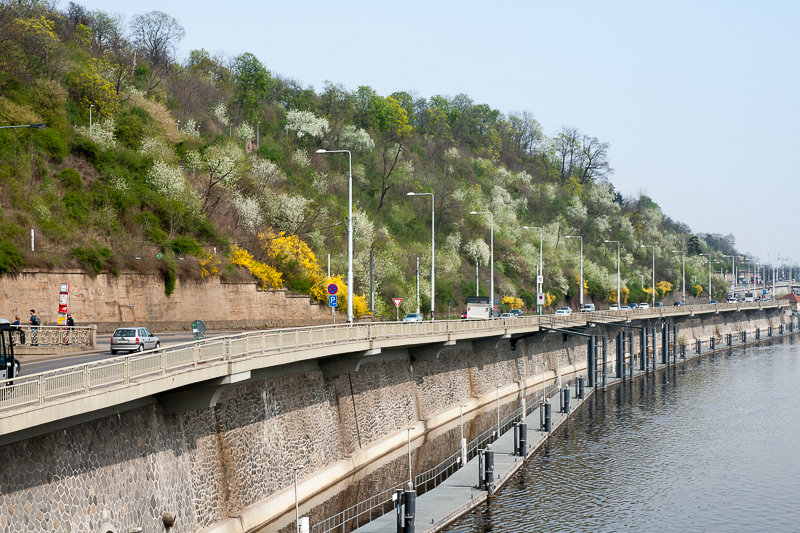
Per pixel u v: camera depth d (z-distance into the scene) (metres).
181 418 35.66
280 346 41.47
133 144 107.81
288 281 106.50
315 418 49.59
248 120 160.25
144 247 85.69
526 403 86.44
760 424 81.44
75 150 95.25
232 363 35.72
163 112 120.69
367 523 42.59
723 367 133.00
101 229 84.50
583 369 121.56
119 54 133.12
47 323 70.25
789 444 71.81
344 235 131.75
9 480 24.28
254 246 105.75
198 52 172.50
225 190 112.44
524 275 173.25
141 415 32.50
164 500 33.31
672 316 153.38
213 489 37.78
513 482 55.66
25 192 81.00
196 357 33.88
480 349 82.50
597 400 95.69
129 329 51.59
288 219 119.88
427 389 70.12
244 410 41.06
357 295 114.81
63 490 26.83
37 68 103.00
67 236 78.62
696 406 92.12
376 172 174.00
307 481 47.06
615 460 64.44
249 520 39.47
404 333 58.28
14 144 85.56
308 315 105.38
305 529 34.91
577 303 188.12
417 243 148.88
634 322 140.25
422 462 58.00
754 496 55.12
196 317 87.81
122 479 30.48
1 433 22.08
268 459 43.09
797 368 131.00
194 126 130.50
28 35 102.31
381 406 60.12
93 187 91.00
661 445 70.69
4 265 67.00
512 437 68.50
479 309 94.62
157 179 99.19
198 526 36.06
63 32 120.81
